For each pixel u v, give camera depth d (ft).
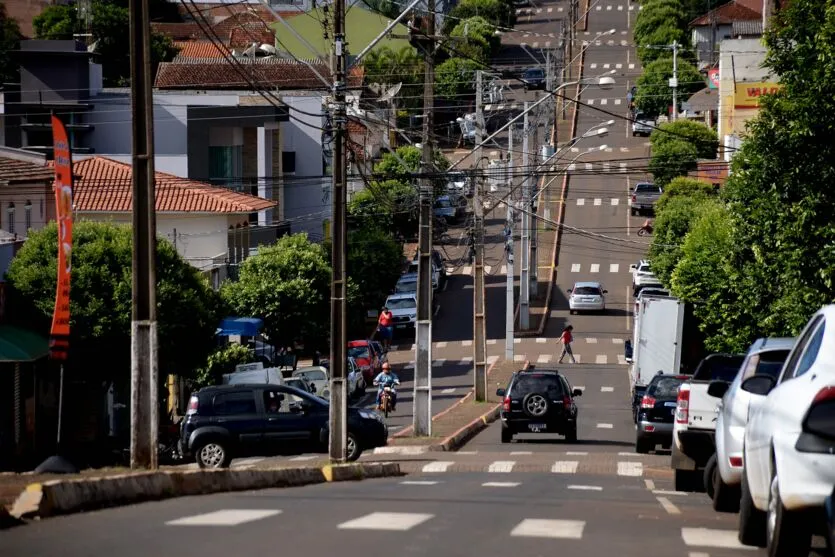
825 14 180.45
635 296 609.83
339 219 208.85
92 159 476.13
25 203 355.15
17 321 301.43
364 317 566.36
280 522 86.53
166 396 329.93
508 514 98.32
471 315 594.24
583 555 73.46
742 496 88.17
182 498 111.34
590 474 198.49
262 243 520.83
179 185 480.23
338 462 206.18
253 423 232.94
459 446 278.67
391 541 76.89
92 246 308.40
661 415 243.60
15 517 84.64
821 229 181.47
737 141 555.69
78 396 310.24
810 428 72.74
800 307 190.19
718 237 332.60
